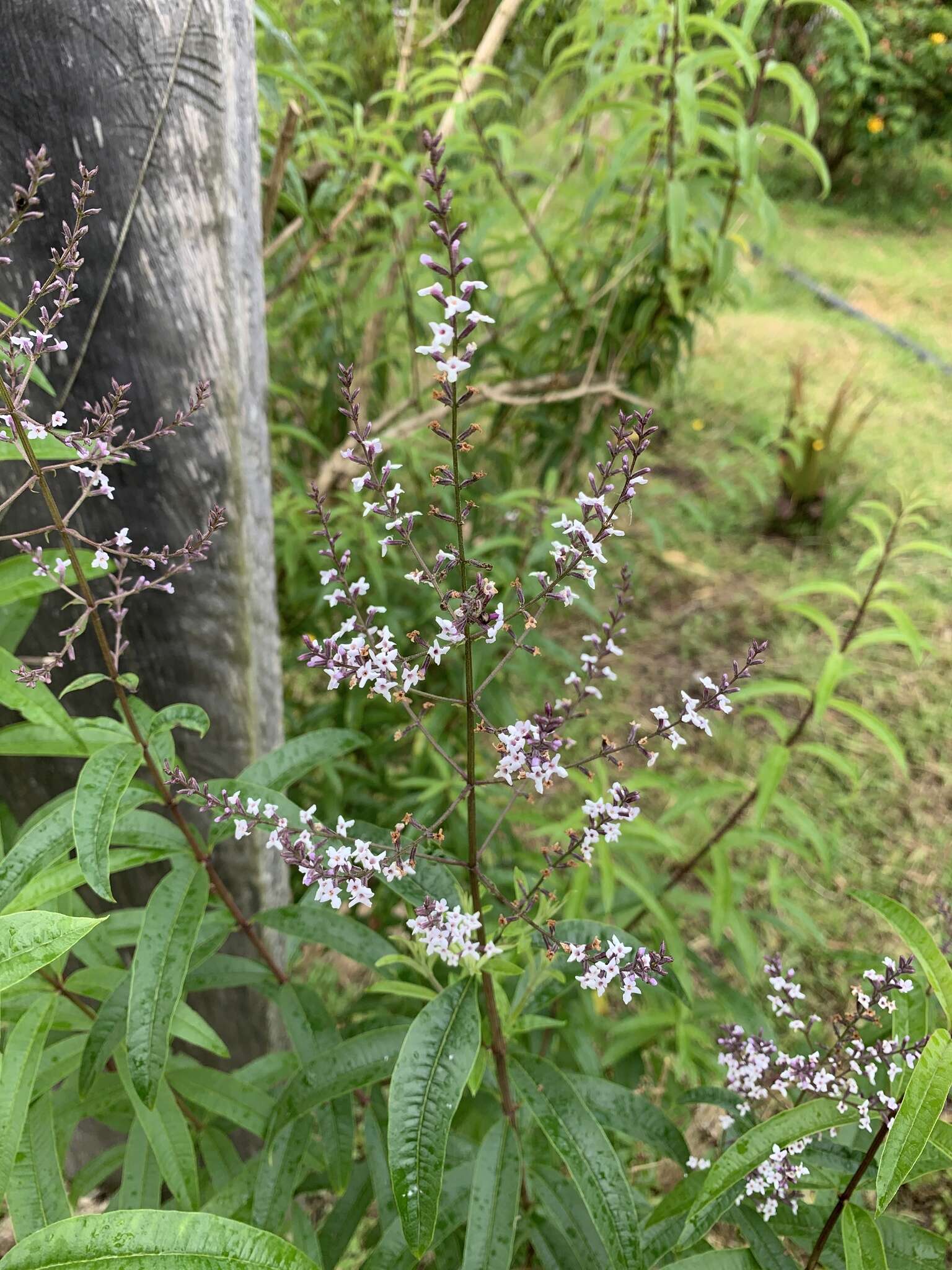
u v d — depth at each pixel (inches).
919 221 125.1
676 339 36.0
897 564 56.9
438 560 11.0
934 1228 27.3
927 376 81.9
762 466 65.1
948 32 111.6
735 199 29.3
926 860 39.8
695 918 36.5
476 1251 13.9
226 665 18.9
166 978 13.9
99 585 17.6
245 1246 10.1
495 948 12.9
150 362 16.1
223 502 17.4
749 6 23.7
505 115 46.1
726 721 47.3
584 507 11.0
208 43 14.2
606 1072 26.5
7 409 11.6
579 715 13.6
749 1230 14.6
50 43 14.0
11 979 10.2
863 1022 16.3
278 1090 19.3
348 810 31.7
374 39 44.0
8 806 21.6
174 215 15.2
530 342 36.5
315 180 31.2
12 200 15.0
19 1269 9.8
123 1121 18.6
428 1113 11.7
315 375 40.1
